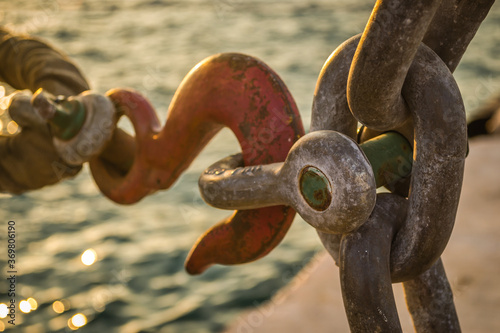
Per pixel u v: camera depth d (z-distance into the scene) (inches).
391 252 42.3
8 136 53.5
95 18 1558.8
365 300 41.1
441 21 41.9
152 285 428.8
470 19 41.4
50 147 52.1
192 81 47.3
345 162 39.5
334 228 40.5
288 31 1378.0
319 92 42.8
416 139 41.5
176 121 48.8
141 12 1710.1
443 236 41.9
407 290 46.6
